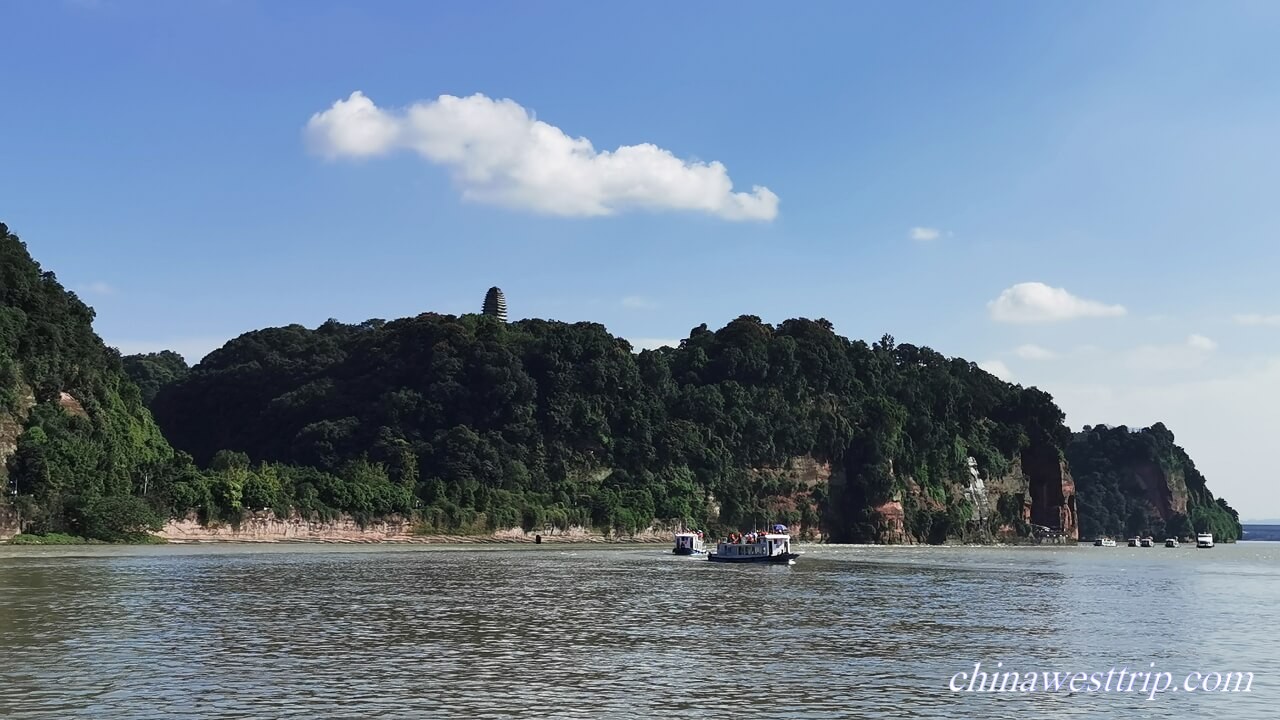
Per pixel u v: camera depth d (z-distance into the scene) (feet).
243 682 119.55
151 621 168.86
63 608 183.52
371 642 152.25
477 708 108.99
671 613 200.85
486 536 630.74
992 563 468.34
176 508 490.90
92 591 214.07
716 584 281.74
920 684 127.75
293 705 108.58
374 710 107.04
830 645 159.53
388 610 193.67
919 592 268.00
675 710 110.11
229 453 590.55
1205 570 424.05
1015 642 167.22
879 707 114.32
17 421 433.89
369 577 275.39
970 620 199.52
